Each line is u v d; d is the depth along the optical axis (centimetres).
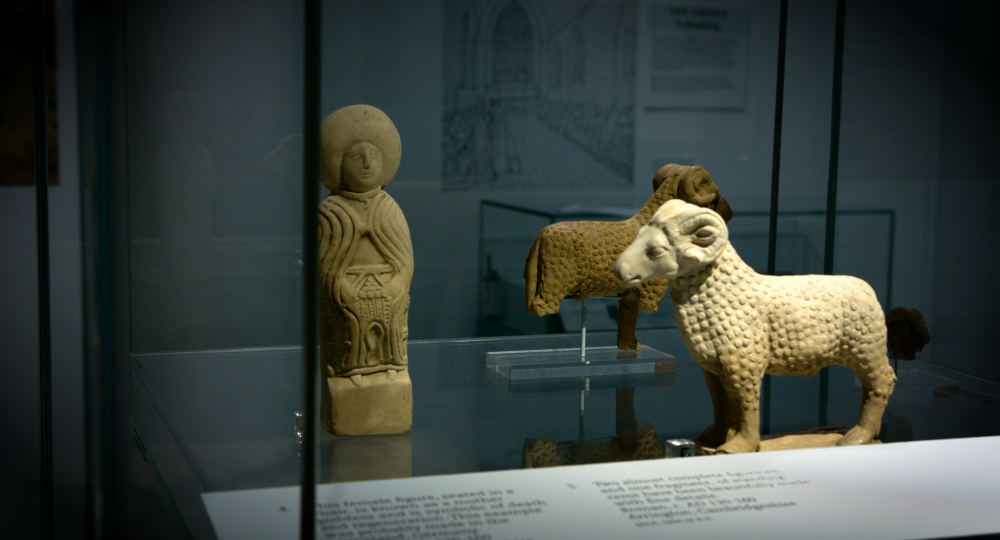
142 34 131
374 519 133
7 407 217
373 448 189
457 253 337
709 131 363
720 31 356
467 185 338
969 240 235
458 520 133
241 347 156
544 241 242
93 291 113
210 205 143
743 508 142
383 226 201
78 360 153
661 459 171
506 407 225
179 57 134
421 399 232
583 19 343
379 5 314
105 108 110
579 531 132
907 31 228
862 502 145
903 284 242
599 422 212
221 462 149
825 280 180
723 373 171
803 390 240
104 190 110
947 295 240
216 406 157
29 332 217
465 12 326
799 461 162
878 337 179
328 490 142
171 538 124
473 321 336
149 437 147
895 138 234
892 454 168
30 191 223
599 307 327
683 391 242
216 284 148
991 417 215
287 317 155
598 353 270
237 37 137
